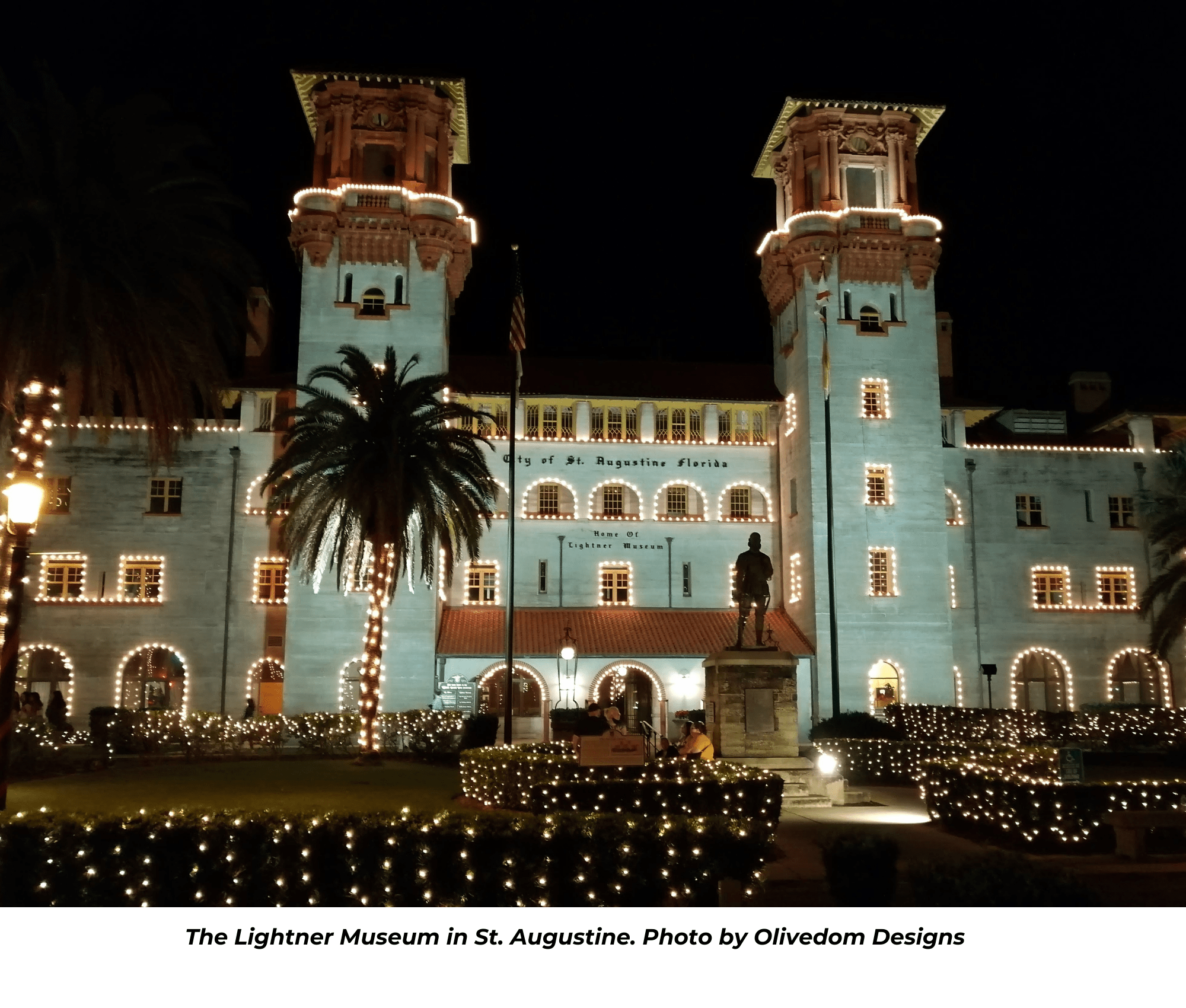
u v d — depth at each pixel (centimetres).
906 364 6175
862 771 3756
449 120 6338
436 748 4462
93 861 1513
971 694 6247
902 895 1530
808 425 6066
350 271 6009
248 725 4631
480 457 4359
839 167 6378
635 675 6650
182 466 6059
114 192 2986
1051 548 6475
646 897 1548
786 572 6456
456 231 6081
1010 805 2138
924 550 5972
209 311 3228
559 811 1922
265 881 1531
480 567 6344
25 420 2839
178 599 5922
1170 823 1941
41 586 5866
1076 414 7519
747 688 3142
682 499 6612
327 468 4197
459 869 1537
